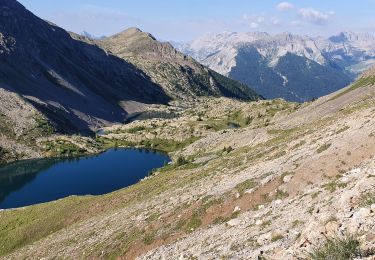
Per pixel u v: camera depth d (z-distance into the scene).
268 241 27.58
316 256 16.92
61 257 63.22
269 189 46.31
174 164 175.00
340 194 29.70
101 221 74.88
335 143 48.44
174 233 49.16
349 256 15.99
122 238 55.72
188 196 59.31
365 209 19.50
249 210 44.88
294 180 44.88
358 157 42.88
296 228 27.12
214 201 49.81
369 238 16.50
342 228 19.28
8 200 176.50
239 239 31.97
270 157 61.44
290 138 75.31
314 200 32.88
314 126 80.88
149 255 42.91
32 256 73.38
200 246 36.88
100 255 54.50
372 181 25.48
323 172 43.50
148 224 54.44
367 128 47.78
